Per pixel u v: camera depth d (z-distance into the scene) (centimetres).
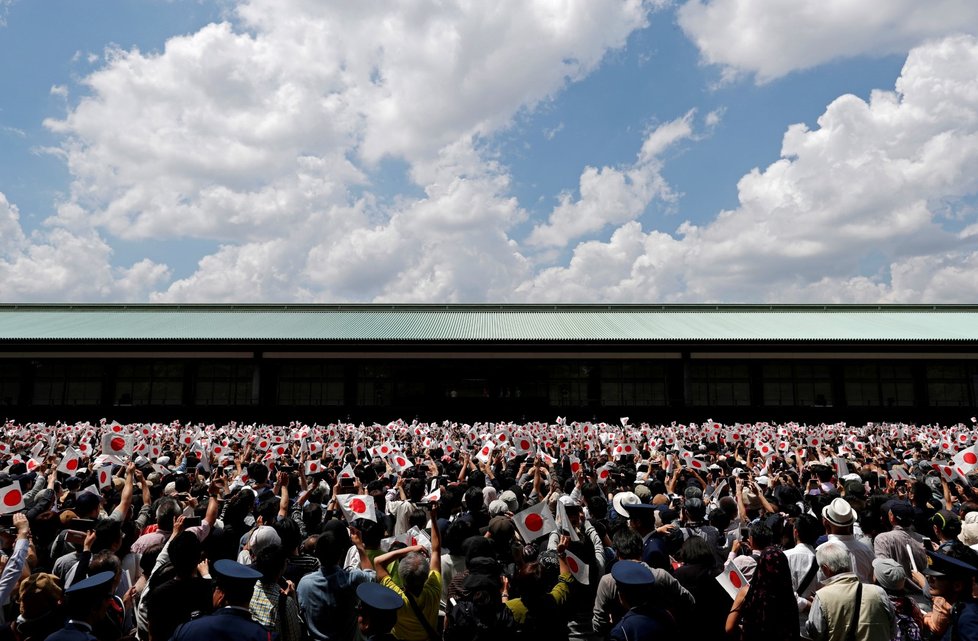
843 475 1557
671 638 558
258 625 527
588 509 1011
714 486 1313
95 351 4922
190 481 1239
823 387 5191
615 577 579
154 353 4972
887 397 5169
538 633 630
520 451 1825
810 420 4950
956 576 576
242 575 532
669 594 658
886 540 791
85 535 808
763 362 5219
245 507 903
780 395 5191
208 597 591
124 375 5159
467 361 5188
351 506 806
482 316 5809
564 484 1338
